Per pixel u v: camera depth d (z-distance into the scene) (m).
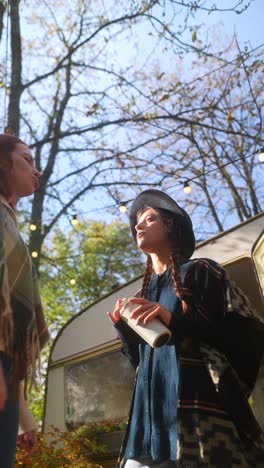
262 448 1.87
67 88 11.88
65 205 11.24
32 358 1.53
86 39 11.71
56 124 11.73
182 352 2.00
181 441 1.80
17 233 1.63
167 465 1.90
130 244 14.66
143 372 2.14
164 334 1.94
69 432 4.58
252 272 3.67
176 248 2.35
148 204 2.51
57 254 15.15
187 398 1.89
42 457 3.87
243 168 12.48
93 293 13.86
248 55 7.23
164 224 2.41
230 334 2.03
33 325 1.57
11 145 1.82
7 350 1.46
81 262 14.43
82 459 4.08
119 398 4.66
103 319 5.07
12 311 1.54
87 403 4.97
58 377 5.45
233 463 1.80
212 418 1.86
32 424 1.81
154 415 1.99
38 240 10.38
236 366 2.09
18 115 10.36
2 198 1.69
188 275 2.16
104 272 14.39
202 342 2.03
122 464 2.05
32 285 1.63
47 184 11.14
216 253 3.76
